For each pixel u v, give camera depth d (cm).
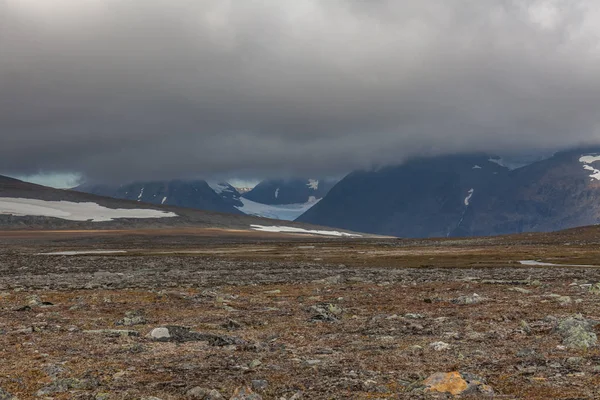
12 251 14875
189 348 2122
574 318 2534
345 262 9406
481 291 4150
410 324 2667
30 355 1988
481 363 1814
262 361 1897
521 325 2534
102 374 1709
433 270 7206
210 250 15650
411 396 1430
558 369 1694
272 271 7112
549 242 17138
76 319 2884
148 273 6825
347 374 1683
